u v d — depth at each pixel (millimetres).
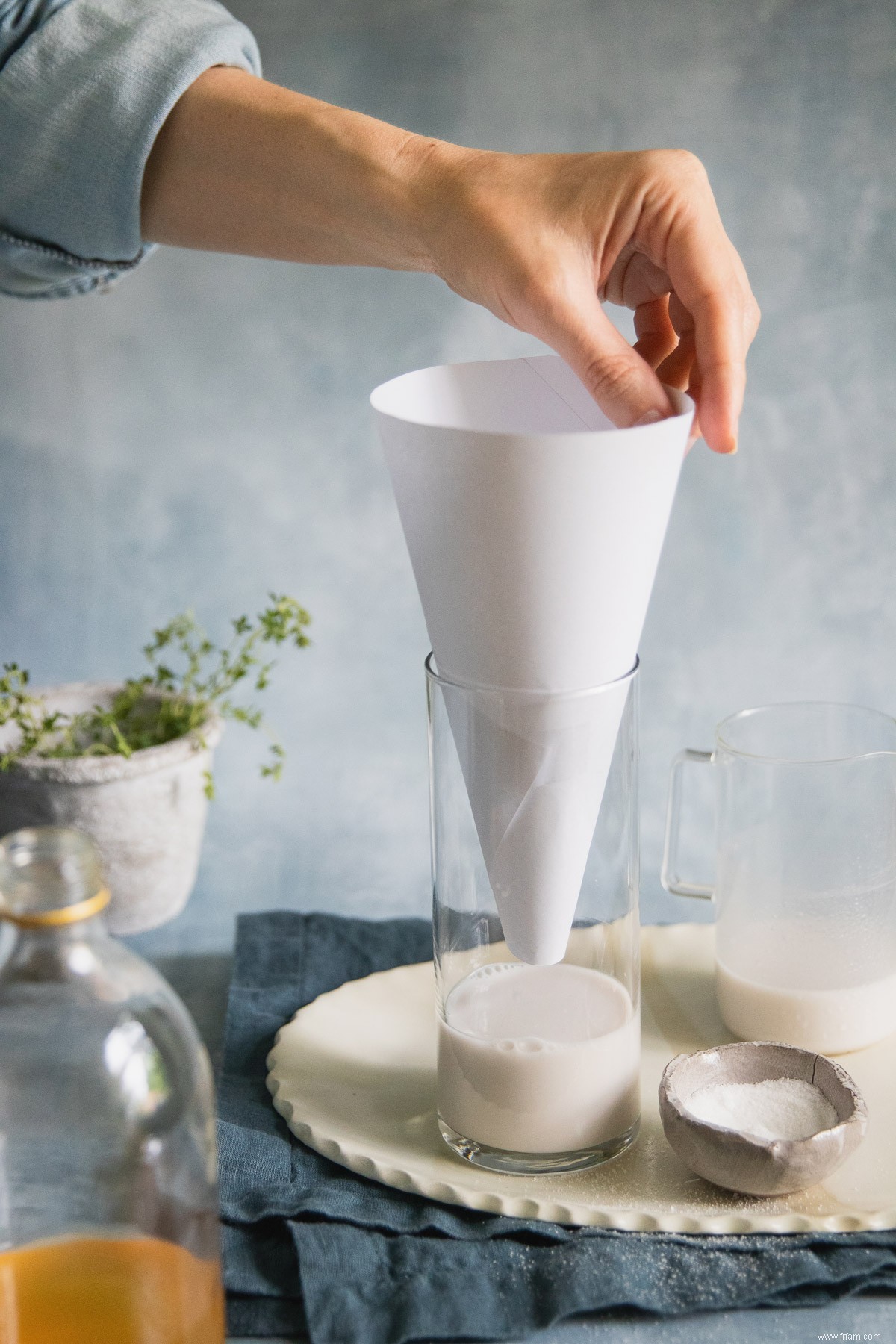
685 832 1101
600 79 1413
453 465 523
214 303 1421
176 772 941
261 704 1303
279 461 1441
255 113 735
